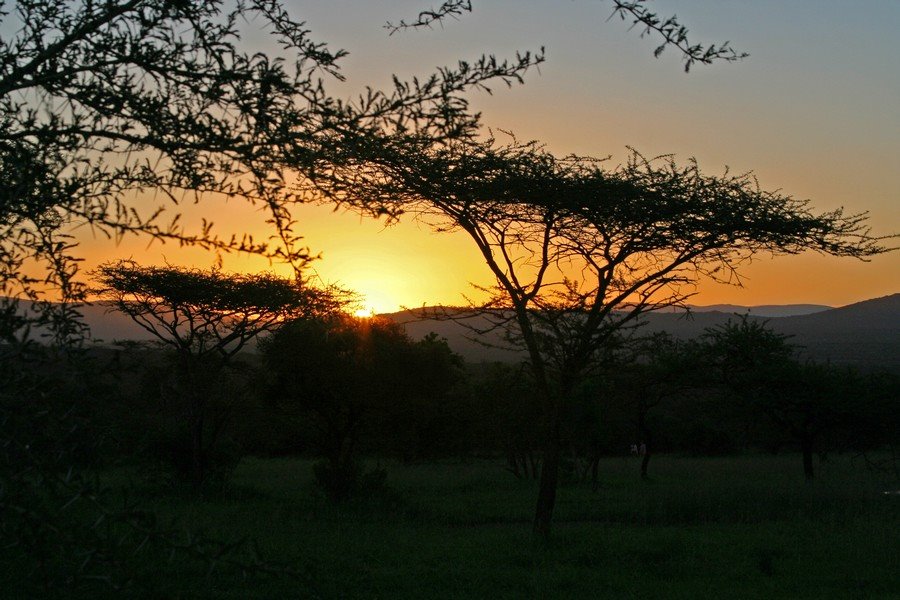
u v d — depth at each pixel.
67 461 2.79
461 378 20.95
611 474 25.72
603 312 11.50
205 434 21.73
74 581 2.63
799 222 10.38
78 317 2.99
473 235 10.38
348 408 17.75
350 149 3.18
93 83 3.16
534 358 11.54
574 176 9.52
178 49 3.25
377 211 3.61
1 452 2.66
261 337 17.67
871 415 23.47
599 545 11.21
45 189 2.96
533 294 11.20
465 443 29.83
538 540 11.36
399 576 9.14
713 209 10.16
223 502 16.78
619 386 23.77
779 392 23.77
